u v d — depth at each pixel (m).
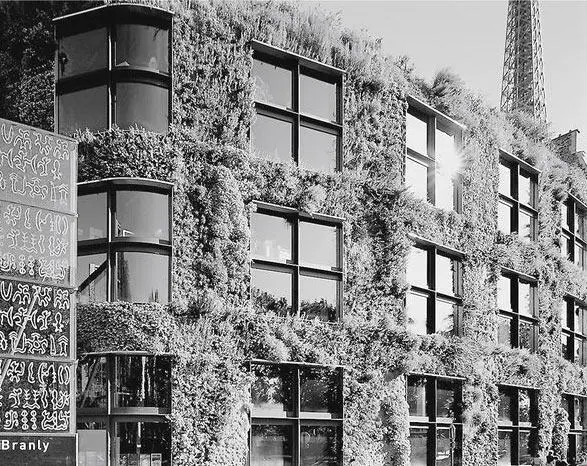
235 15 17.36
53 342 12.33
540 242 27.55
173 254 16.19
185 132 16.55
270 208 17.77
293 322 17.75
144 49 16.53
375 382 19.20
